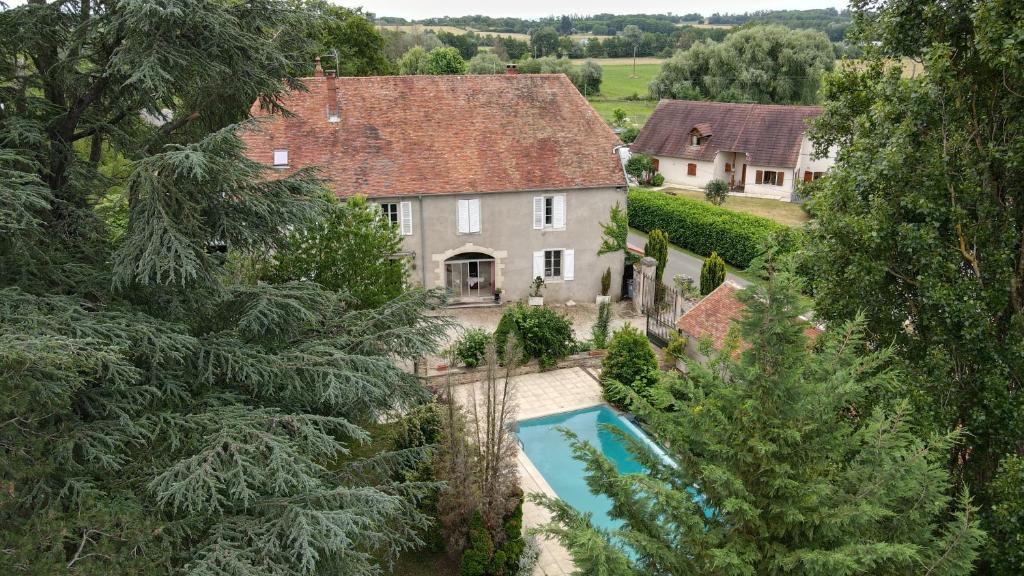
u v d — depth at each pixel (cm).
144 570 909
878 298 1353
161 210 1104
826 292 1447
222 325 1390
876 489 932
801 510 926
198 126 1459
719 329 2331
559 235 3170
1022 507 1032
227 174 1160
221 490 1095
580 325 3030
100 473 1038
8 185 1083
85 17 1295
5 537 847
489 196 3031
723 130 5522
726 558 858
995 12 1136
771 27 6881
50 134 1312
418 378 1514
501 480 1617
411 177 2967
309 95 3053
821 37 6800
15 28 1236
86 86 1332
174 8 1098
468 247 3088
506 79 3288
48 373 960
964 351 1223
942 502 957
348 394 1216
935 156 1256
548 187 3064
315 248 1948
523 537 1683
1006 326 1248
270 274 1945
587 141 3203
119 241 1209
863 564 870
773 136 5316
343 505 1089
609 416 2325
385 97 3127
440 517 1567
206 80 1288
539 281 3200
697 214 4116
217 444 1027
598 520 1859
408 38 10269
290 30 1417
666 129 5828
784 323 923
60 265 1227
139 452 1099
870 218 1327
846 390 958
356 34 5166
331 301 1480
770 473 954
